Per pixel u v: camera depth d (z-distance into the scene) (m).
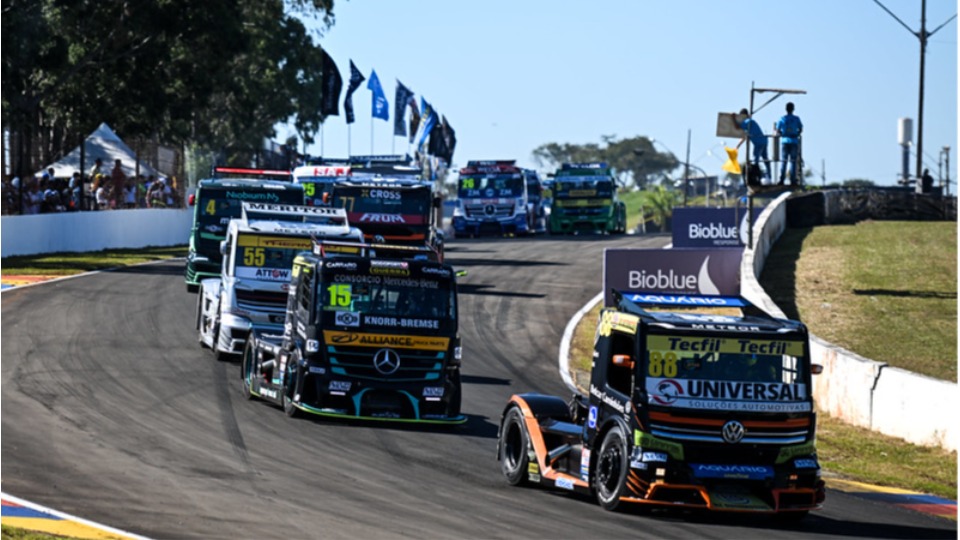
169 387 83.25
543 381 100.31
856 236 187.88
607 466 52.72
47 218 171.88
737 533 49.69
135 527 45.56
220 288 97.25
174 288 137.62
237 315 93.88
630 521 50.81
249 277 94.69
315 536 45.41
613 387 53.25
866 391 82.50
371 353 73.69
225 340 94.00
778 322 52.84
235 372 90.75
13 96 196.62
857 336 118.62
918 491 64.81
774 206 186.12
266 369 79.69
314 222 104.19
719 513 53.69
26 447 61.31
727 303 54.25
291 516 48.84
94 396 78.56
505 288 153.12
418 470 61.12
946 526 54.31
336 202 134.00
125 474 56.12
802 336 52.09
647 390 50.91
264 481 56.22
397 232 133.50
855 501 59.84
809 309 132.25
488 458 65.81
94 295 128.38
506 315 133.00
